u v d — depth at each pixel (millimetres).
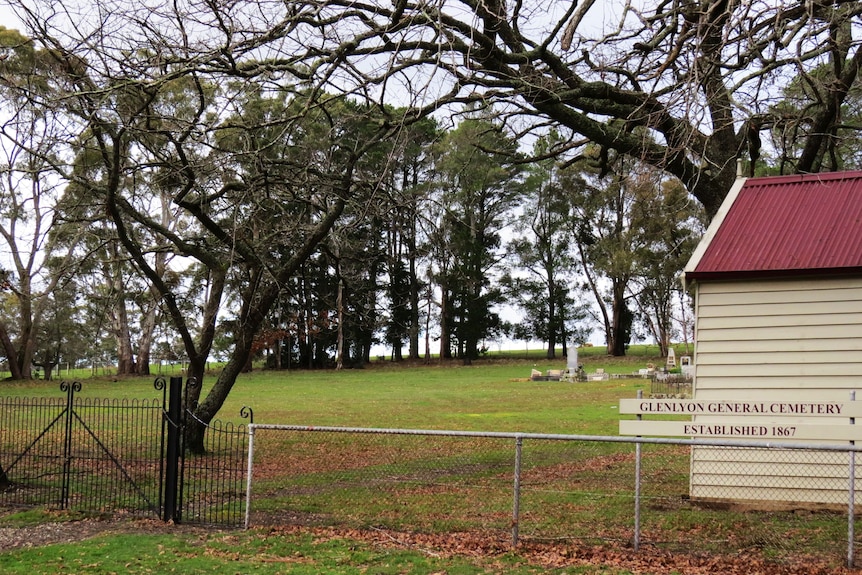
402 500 12641
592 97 14203
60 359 64250
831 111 15344
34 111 14641
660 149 14938
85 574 8703
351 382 54156
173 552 9609
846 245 11781
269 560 9195
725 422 11805
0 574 8742
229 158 14594
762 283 11977
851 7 13500
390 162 13602
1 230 43469
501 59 13844
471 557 9180
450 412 30578
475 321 78375
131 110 15422
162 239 20359
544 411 30484
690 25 12812
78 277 49781
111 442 19531
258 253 18094
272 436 21594
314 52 13562
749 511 11523
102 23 13383
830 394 11531
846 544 9461
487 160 55812
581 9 13820
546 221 81438
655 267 67688
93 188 16047
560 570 8602
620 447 18891
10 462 16953
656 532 10312
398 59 13508
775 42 12672
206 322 17891
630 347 95938
